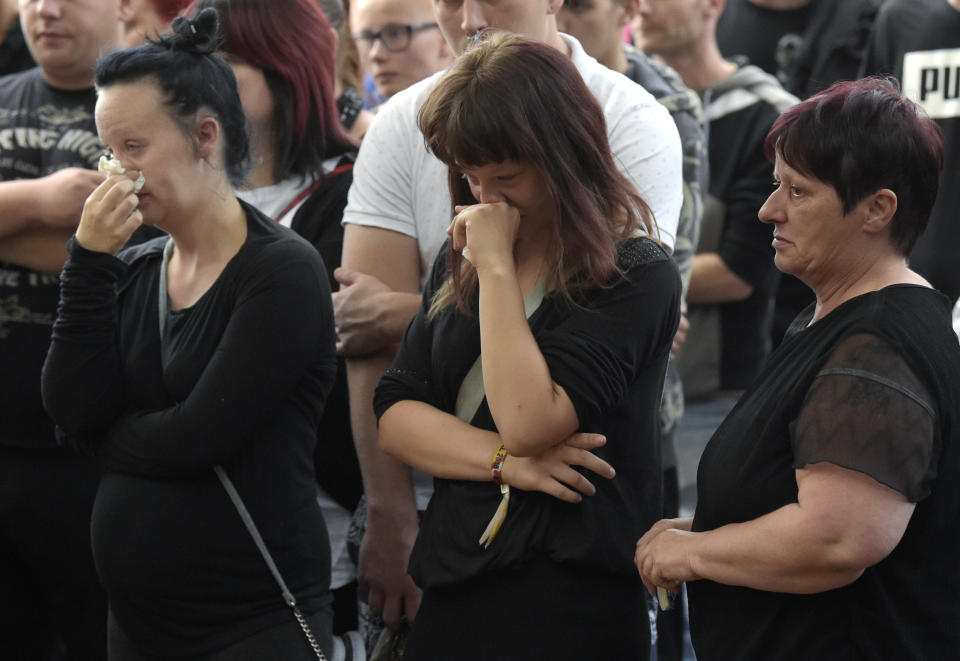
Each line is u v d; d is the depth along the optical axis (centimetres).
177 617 551
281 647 557
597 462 492
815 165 429
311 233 699
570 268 491
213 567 545
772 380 454
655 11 927
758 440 443
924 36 1003
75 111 721
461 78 475
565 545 492
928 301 431
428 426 520
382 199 650
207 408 530
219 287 544
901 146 422
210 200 551
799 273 452
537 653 492
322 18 709
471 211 488
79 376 550
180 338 550
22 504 706
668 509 790
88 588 728
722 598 461
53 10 696
